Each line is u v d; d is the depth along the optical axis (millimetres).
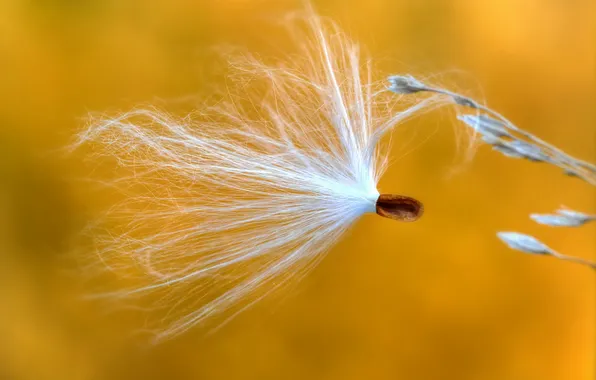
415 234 303
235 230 247
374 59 283
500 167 299
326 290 305
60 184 298
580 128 299
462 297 304
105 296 294
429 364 309
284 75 249
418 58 294
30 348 303
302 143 245
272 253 246
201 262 248
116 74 300
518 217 301
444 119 286
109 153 249
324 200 242
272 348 307
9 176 300
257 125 248
